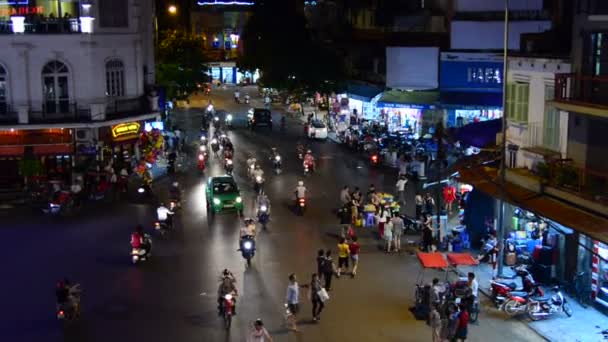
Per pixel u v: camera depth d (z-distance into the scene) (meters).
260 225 38.03
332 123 70.69
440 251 33.19
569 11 32.94
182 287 29.12
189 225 38.31
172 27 100.50
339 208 41.56
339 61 71.69
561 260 28.02
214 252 33.62
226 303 25.17
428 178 44.59
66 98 48.22
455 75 55.31
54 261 32.53
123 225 38.47
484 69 54.44
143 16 54.72
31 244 35.19
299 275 30.39
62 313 25.66
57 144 47.34
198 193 45.72
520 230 31.88
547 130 29.67
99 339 24.30
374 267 31.55
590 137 27.20
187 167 53.69
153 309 26.91
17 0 47.88
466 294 25.34
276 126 74.56
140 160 50.94
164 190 46.59
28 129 46.56
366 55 69.50
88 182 44.44
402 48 56.81
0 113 46.56
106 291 28.78
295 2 73.44
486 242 31.88
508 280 27.86
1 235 36.78
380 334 24.64
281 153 59.16
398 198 42.69
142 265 31.86
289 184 47.84
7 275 30.75
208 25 114.75
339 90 71.06
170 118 74.12
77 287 26.97
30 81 47.16
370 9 70.62
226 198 39.81
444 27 60.09
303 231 37.00
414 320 25.84
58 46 47.44
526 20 54.72
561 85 26.89
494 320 25.70
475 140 36.72
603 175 25.20
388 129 62.44
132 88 51.62
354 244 30.38
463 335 23.30
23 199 44.22
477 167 33.47
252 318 25.95
